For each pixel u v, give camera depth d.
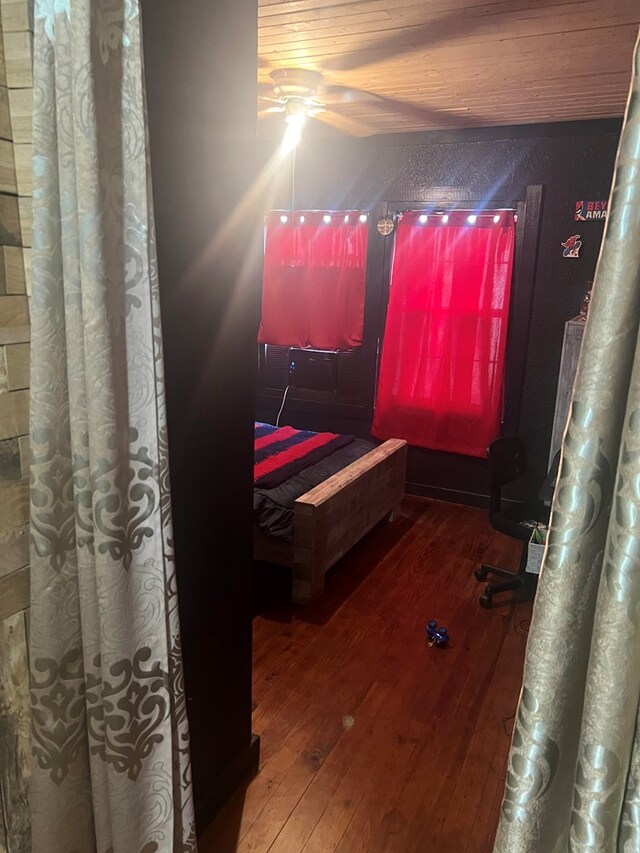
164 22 1.27
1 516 1.22
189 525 1.60
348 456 3.96
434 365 4.52
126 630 1.21
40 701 1.27
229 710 1.94
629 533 0.66
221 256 1.57
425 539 4.06
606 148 3.80
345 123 3.97
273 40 2.49
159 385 1.19
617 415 0.69
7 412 1.20
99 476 1.13
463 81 3.00
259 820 1.92
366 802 2.00
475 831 1.90
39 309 1.13
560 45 2.50
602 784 0.71
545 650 0.75
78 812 1.38
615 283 0.66
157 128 1.29
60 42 1.03
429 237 4.37
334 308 4.82
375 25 2.34
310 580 3.14
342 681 2.61
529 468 4.43
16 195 1.17
